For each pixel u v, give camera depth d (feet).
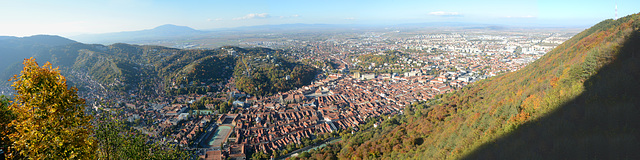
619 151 136.15
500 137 219.00
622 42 239.71
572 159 148.56
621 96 175.63
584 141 153.79
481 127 263.08
